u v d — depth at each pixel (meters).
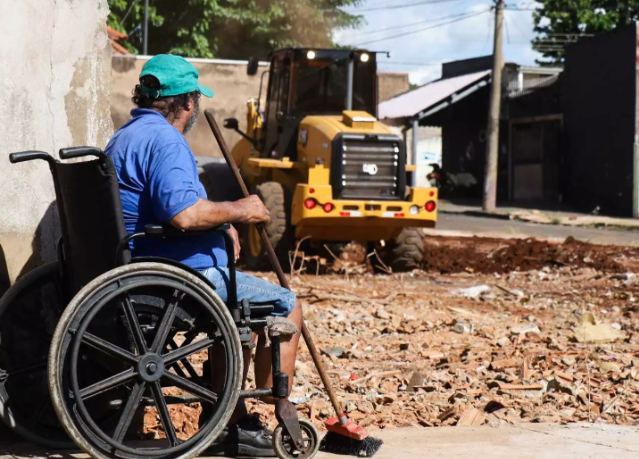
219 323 3.74
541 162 33.50
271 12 38.19
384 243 13.91
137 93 4.12
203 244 3.96
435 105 34.16
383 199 12.98
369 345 7.80
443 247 16.23
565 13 42.91
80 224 3.80
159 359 3.64
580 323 8.93
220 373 4.07
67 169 3.74
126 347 3.70
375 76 14.14
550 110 32.91
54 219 4.67
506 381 6.43
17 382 4.08
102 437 3.52
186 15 37.59
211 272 3.94
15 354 4.09
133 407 3.61
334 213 12.60
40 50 4.56
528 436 4.82
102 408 3.97
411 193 13.11
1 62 4.37
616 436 4.84
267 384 4.19
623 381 6.46
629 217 28.36
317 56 13.83
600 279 13.16
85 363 3.92
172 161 3.82
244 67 23.47
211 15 37.88
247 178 15.23
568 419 5.47
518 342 7.90
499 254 15.54
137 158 3.86
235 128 14.82
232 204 3.96
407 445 4.56
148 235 3.71
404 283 12.53
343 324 8.74
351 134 12.80
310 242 13.41
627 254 15.98
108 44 4.92
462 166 38.97
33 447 4.16
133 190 3.86
